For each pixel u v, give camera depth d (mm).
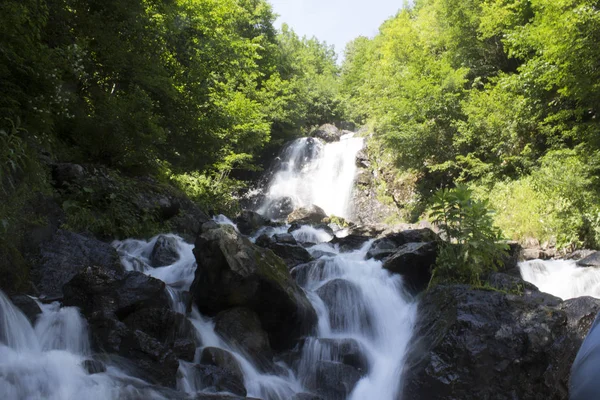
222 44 17812
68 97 9844
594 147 14594
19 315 5012
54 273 6910
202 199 17719
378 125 22484
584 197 13422
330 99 38406
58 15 11352
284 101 31078
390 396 6078
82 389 4242
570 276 9805
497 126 17672
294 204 26250
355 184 24812
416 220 19422
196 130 16484
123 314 5617
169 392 4578
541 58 16188
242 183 22672
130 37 13914
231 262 6551
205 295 6703
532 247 12953
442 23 24625
